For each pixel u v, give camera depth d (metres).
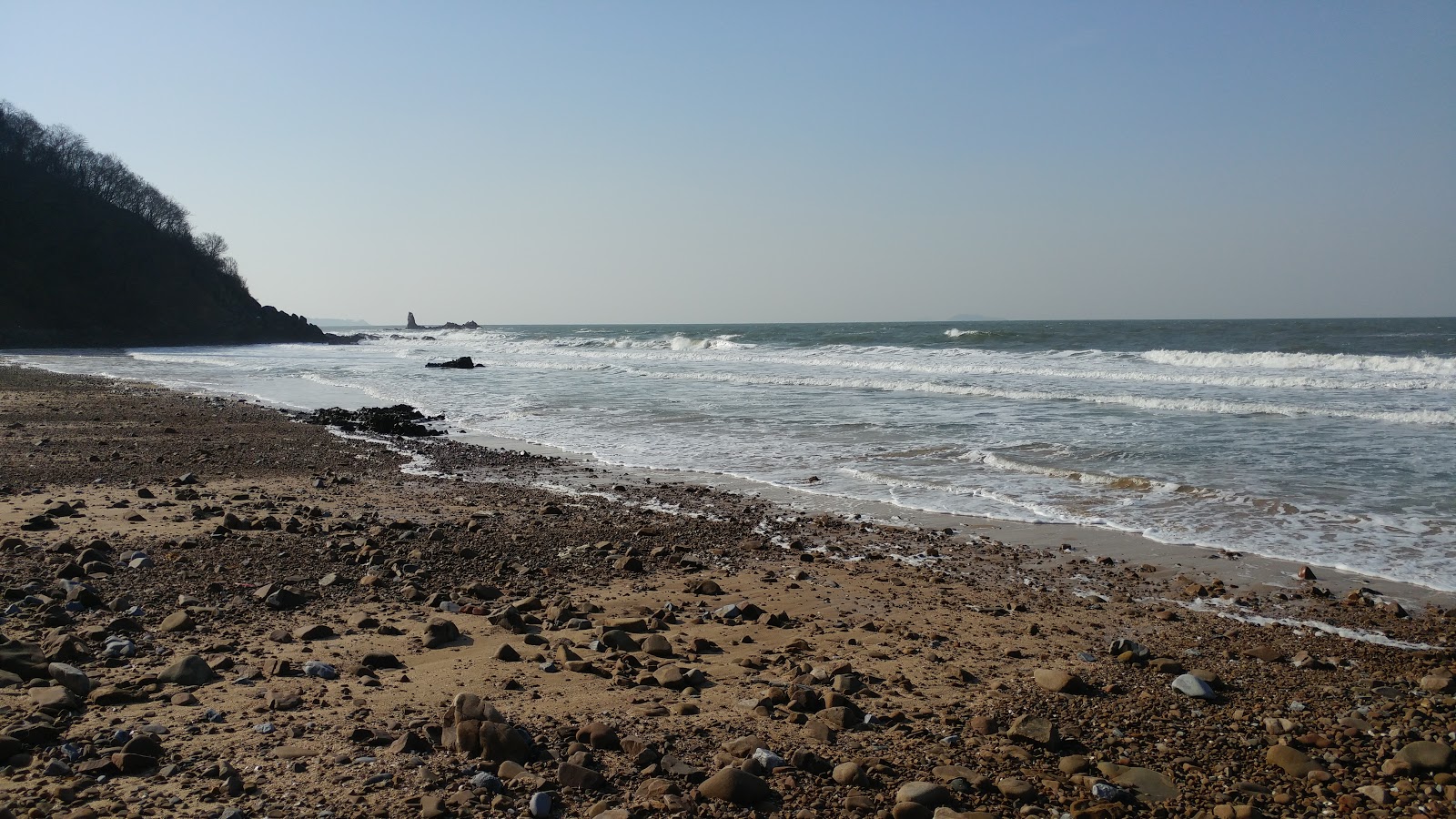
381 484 13.02
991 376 31.53
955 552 9.30
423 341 104.81
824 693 5.10
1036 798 3.95
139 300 101.31
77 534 8.77
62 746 3.89
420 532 9.69
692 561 8.80
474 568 8.25
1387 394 23.20
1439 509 10.61
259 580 7.38
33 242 96.56
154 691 4.72
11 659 4.81
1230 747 4.63
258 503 10.94
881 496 12.20
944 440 16.69
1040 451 15.09
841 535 10.08
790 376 33.19
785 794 3.88
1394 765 4.29
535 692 5.02
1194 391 24.48
